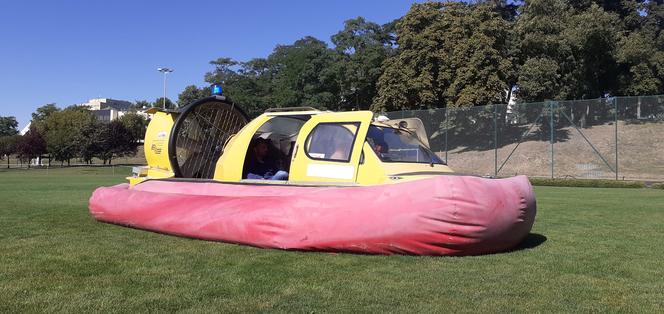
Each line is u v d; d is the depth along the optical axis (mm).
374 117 7539
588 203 13484
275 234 6129
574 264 5602
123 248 6391
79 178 32750
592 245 6820
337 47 46688
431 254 5723
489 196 5629
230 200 6832
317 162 6922
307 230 5945
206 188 7551
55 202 13320
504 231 5793
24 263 5531
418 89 38125
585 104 27375
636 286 4734
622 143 26250
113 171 49844
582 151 26984
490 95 35875
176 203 7371
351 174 6602
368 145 6684
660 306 4125
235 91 48375
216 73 51125
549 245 6793
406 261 5547
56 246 6543
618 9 51406
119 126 69750
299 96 47000
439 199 5504
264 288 4559
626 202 13836
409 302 4172
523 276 5023
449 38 38219
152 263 5543
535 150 28172
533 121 28469
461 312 3932
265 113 8195
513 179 6316
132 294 4363
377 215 5676
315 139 7113
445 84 38531
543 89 38031
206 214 6844
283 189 6684
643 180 24062
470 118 29875
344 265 5406
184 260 5684
